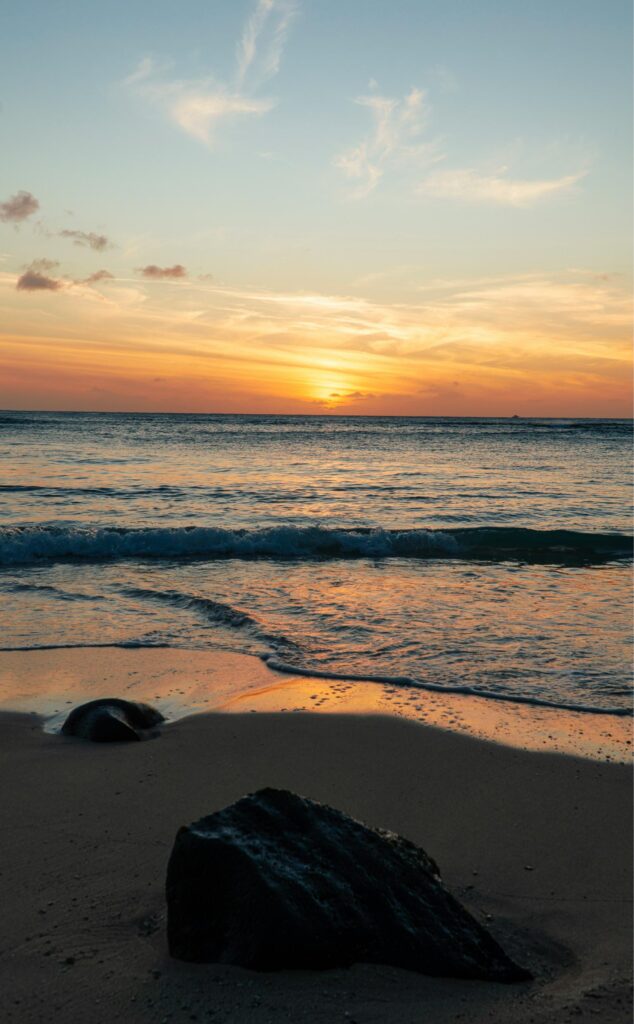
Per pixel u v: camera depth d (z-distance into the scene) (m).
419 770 5.80
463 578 13.09
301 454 42.56
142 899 3.85
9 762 5.85
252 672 8.16
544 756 6.07
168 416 149.88
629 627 9.84
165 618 10.30
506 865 4.40
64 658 8.59
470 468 34.41
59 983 3.13
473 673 8.08
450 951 3.23
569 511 20.72
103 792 5.33
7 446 43.31
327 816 3.63
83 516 18.94
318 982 3.08
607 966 3.36
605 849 4.61
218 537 15.66
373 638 9.34
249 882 3.26
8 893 3.92
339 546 15.88
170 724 6.74
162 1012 2.93
